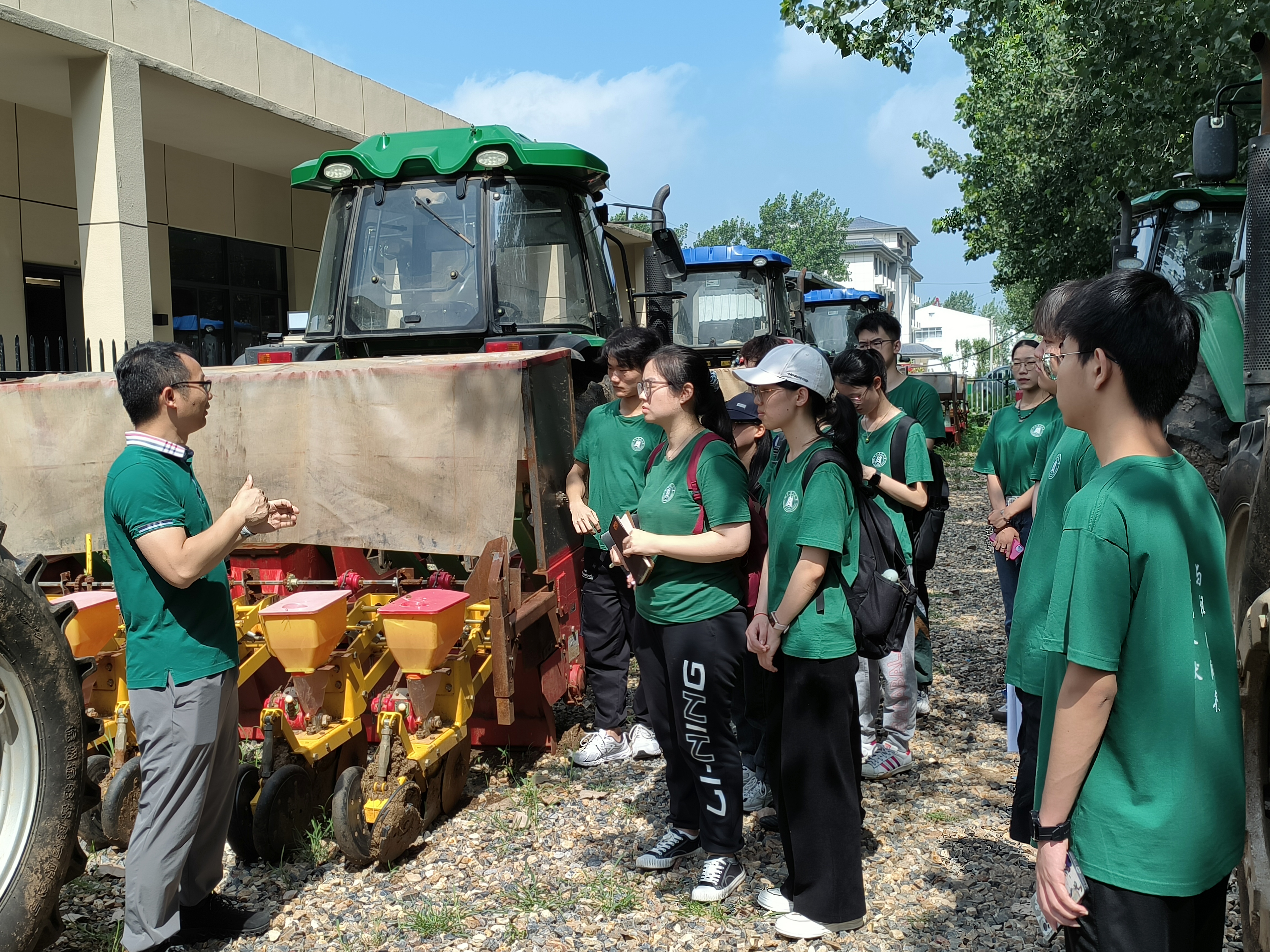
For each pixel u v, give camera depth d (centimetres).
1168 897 183
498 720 467
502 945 334
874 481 424
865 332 548
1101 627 183
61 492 473
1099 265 1820
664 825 423
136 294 909
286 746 405
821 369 321
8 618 291
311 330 634
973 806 434
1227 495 412
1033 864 379
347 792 372
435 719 410
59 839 305
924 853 391
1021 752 343
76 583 459
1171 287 195
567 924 346
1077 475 297
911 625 468
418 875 384
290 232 1515
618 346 463
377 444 446
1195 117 897
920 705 549
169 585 313
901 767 469
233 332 1418
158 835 313
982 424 2950
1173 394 192
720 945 331
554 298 609
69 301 1163
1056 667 200
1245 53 786
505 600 417
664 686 377
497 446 435
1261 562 328
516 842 410
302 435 456
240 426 463
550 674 479
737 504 351
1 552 318
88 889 379
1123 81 955
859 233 9712
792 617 318
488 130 605
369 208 610
